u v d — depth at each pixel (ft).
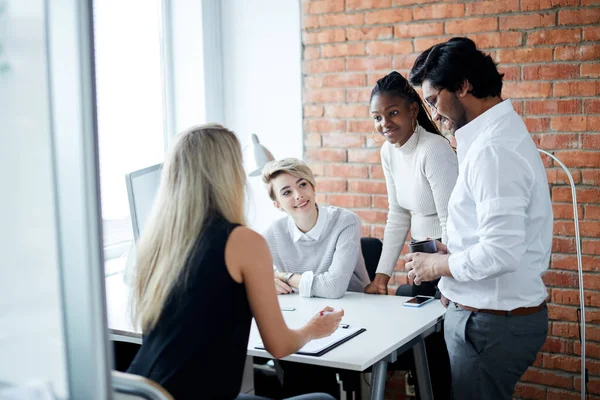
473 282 6.97
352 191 12.39
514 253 6.44
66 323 3.20
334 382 9.84
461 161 7.07
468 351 7.03
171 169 5.86
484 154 6.57
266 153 10.68
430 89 6.96
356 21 12.04
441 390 9.74
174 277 5.61
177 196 5.77
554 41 10.55
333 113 12.44
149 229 5.92
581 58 10.40
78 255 3.17
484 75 6.76
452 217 7.08
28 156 3.16
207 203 5.74
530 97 10.80
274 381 11.44
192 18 13.09
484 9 10.98
